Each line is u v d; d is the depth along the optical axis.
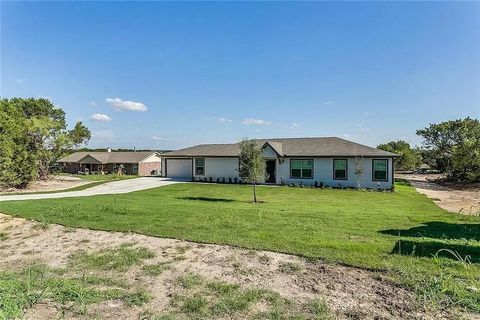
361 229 8.46
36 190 24.88
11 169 24.33
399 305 4.52
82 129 47.81
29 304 4.61
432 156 37.66
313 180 26.89
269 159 28.25
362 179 25.33
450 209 15.41
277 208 13.12
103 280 5.70
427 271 5.53
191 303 4.71
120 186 27.66
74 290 5.10
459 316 4.18
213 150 33.56
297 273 5.81
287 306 4.58
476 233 8.11
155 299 4.93
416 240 7.23
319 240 7.39
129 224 9.49
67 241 8.38
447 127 36.25
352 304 4.59
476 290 4.77
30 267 6.47
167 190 24.16
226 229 8.70
